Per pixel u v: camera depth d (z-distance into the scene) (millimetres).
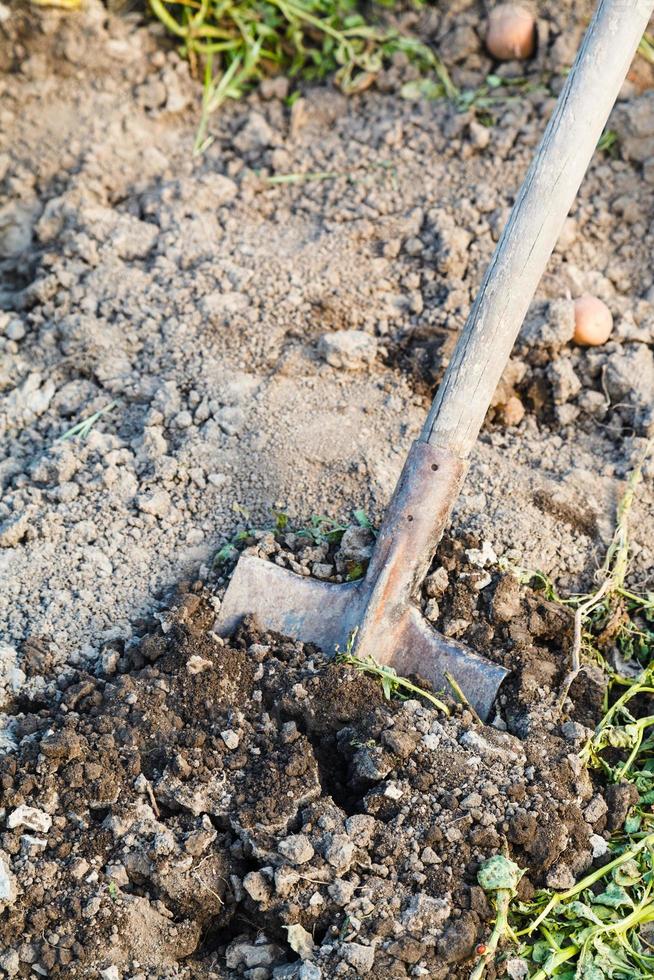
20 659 1818
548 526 1898
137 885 1704
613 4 1760
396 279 2047
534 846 1724
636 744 1806
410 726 1765
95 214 2082
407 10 2211
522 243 1781
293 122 2178
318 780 1735
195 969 1692
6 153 2160
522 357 2002
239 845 1715
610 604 1874
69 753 1735
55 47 2186
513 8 2148
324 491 1905
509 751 1762
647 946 1729
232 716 1765
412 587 1820
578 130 1769
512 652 1829
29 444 1972
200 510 1906
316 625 1829
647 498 1929
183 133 2197
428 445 1805
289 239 2080
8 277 2125
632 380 1978
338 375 1974
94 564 1868
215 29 2209
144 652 1804
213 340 1996
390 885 1702
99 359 2002
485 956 1687
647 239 2072
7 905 1680
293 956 1697
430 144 2139
